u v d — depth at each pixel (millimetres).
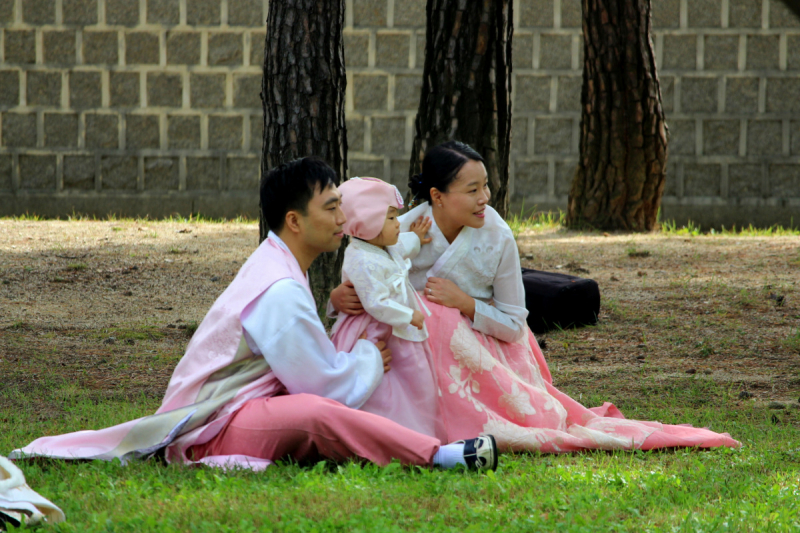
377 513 9352
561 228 38500
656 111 36969
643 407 15922
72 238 33469
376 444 11188
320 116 20000
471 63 22219
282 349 11383
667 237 35281
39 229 35312
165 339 21438
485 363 12977
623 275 28109
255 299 11594
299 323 11453
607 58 36531
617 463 12133
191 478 10703
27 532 8906
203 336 11789
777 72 43094
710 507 10133
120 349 20344
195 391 11633
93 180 44844
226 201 44812
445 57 22375
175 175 44844
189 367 11750
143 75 44438
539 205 44312
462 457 11250
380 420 11242
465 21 22219
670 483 10977
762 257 30062
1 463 9445
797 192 43375
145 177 44875
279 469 10992
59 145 44719
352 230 12453
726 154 43656
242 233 35781
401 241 13398
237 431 11344
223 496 9883
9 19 44188
